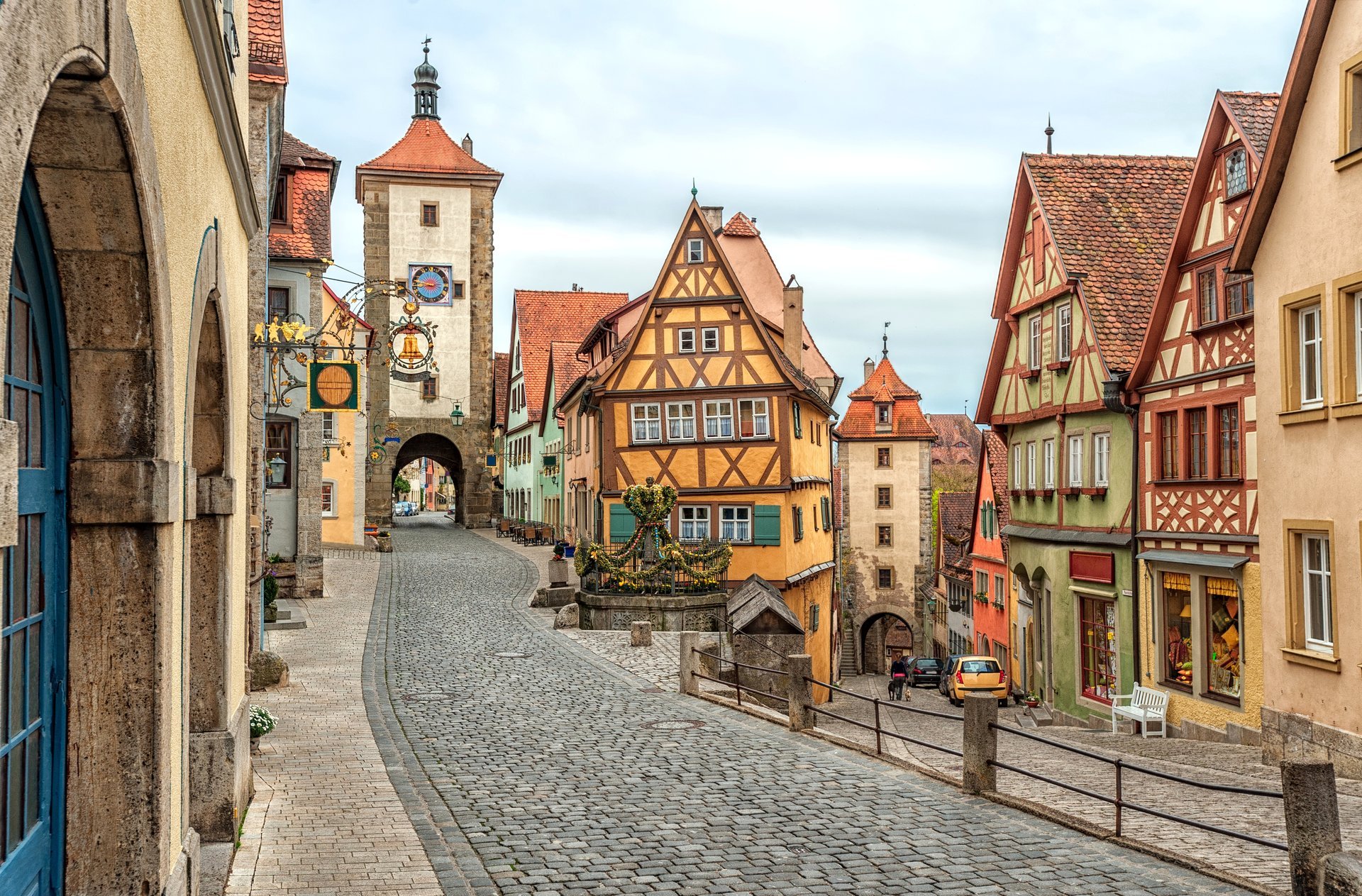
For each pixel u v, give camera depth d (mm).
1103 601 22141
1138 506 20406
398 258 57469
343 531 43562
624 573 26438
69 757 4984
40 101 3242
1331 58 13852
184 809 5945
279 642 22188
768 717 15094
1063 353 23578
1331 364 13805
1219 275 18156
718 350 31906
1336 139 13734
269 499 29266
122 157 4406
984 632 36812
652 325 32250
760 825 9570
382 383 56375
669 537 27203
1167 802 11359
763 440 31656
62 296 4781
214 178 7012
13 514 3236
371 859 8352
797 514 33250
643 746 13289
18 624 4340
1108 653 21984
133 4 4484
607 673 19469
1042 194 23625
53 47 3375
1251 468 17141
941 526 52375
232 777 8188
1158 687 19828
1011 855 8602
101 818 5012
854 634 56625
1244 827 9914
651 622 25844
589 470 38312
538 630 25188
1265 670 15320
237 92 8898
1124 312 21812
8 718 4254
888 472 56844
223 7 7504
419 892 7613
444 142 58812
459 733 14023
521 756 12609
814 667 36594
